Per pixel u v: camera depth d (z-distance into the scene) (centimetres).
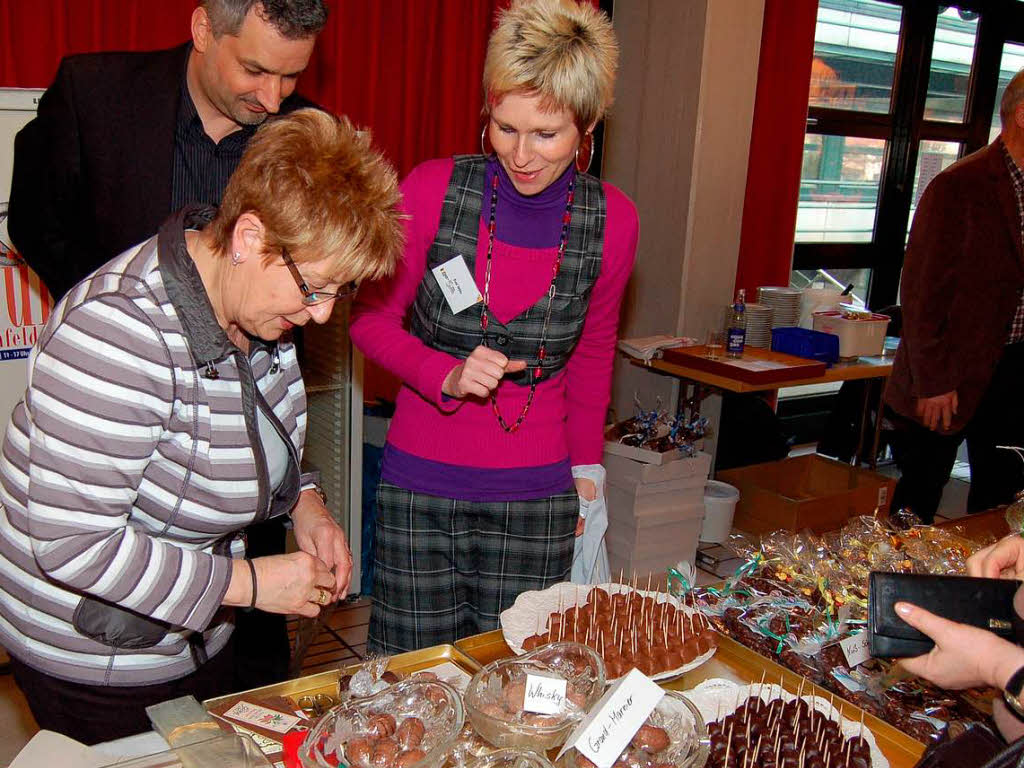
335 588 125
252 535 190
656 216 379
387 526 169
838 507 348
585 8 140
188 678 129
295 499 137
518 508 166
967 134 507
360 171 100
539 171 147
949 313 283
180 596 106
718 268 382
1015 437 296
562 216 159
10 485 112
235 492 117
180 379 106
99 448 100
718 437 398
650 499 311
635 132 384
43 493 99
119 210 171
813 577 157
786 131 414
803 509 339
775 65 405
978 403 290
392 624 172
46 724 123
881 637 91
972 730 94
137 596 104
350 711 108
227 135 176
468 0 330
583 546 189
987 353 283
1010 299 280
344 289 110
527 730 107
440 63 332
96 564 102
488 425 163
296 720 114
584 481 183
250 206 98
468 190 158
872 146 481
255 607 113
